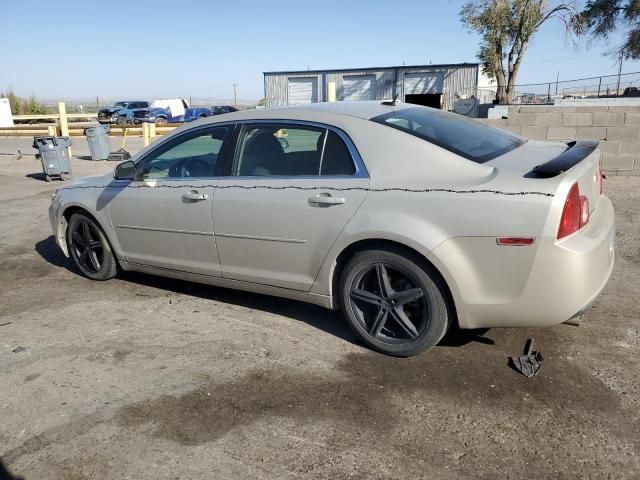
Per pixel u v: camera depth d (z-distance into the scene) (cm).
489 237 308
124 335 404
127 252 481
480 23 3002
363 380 333
